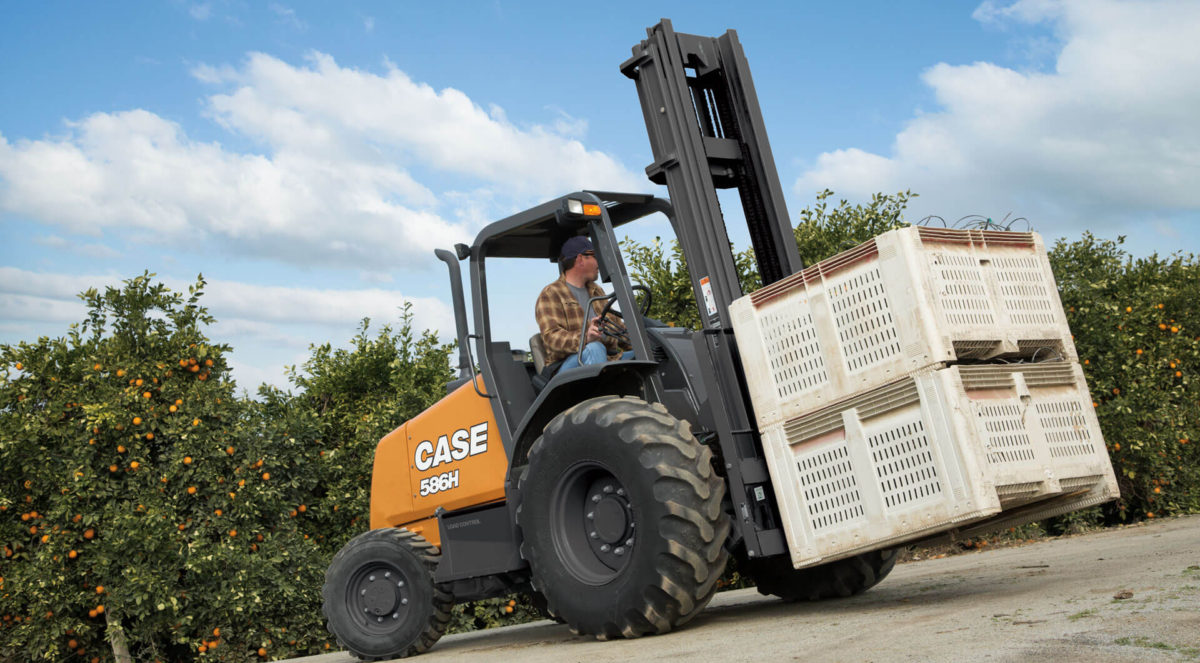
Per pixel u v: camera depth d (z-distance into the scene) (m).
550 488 4.91
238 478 8.41
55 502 7.83
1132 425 9.98
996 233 4.36
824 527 4.34
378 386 10.77
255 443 8.57
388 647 5.93
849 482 4.25
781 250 5.38
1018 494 4.01
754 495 4.70
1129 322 10.70
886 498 4.12
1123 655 2.50
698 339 4.86
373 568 6.14
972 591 4.76
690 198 5.16
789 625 4.20
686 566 4.36
